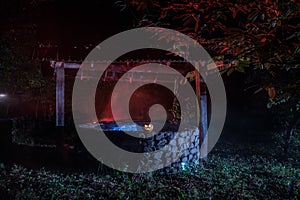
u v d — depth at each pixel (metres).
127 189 8.59
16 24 12.32
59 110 11.55
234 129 19.34
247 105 18.45
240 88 18.03
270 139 17.33
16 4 11.70
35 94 15.55
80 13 11.81
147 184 9.07
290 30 3.51
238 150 15.34
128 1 4.83
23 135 13.89
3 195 7.68
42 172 9.75
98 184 8.93
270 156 14.29
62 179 9.20
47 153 11.30
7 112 15.16
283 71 10.61
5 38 12.85
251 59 3.84
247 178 10.39
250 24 3.67
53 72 12.40
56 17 12.04
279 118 15.31
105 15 11.52
